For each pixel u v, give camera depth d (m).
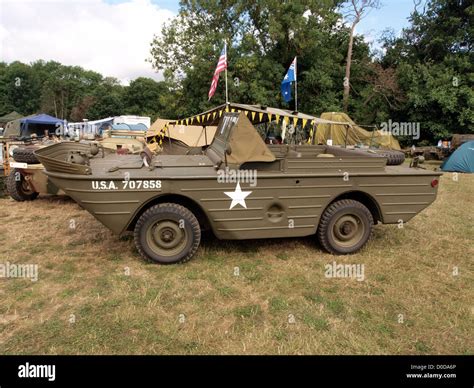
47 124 26.03
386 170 5.17
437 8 25.77
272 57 24.19
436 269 4.65
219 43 21.41
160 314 3.50
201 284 4.10
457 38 24.25
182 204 4.64
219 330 3.29
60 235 5.57
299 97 24.67
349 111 25.14
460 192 9.76
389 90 24.11
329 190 4.74
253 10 23.83
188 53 23.80
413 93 22.11
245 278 4.27
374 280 4.30
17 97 56.06
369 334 3.28
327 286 4.14
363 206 4.96
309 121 6.45
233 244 5.30
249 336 3.19
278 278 4.28
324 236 4.91
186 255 4.54
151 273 4.32
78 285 4.03
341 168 4.77
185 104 23.42
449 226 6.47
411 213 5.09
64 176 4.11
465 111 20.70
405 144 23.06
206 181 4.33
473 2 24.36
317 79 23.33
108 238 5.44
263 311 3.61
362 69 26.45
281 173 4.60
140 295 3.82
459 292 4.07
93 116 52.38
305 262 4.76
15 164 7.21
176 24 24.22
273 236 4.68
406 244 5.52
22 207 7.30
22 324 3.33
